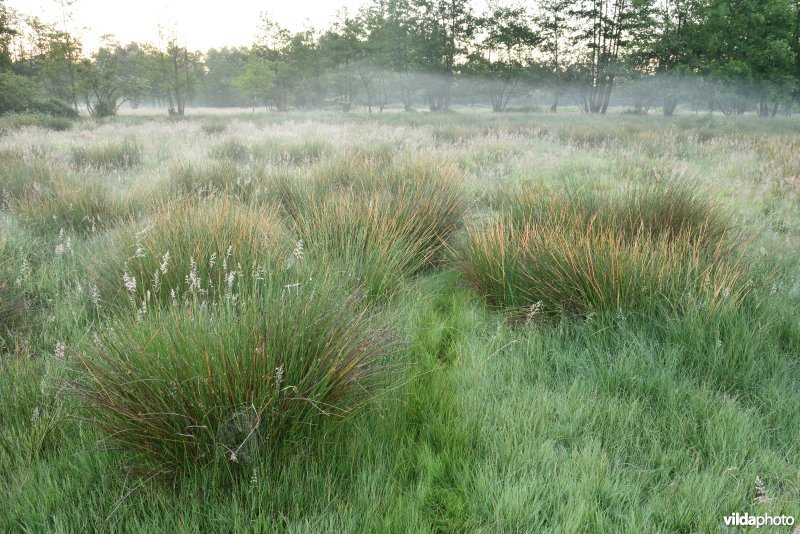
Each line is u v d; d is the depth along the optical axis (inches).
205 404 77.5
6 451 84.0
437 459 86.2
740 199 280.7
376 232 173.2
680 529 73.4
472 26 1964.8
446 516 76.6
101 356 85.0
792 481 80.0
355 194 221.5
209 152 453.7
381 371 104.3
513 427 92.4
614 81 1705.2
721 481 78.7
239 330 86.4
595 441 89.6
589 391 105.7
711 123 861.8
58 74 1761.8
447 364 120.6
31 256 181.8
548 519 73.9
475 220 218.5
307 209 200.8
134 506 73.3
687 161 437.1
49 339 124.6
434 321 143.9
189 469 77.0
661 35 1389.0
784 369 109.6
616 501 76.9
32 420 87.4
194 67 3494.1
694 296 128.9
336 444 85.7
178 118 1192.2
